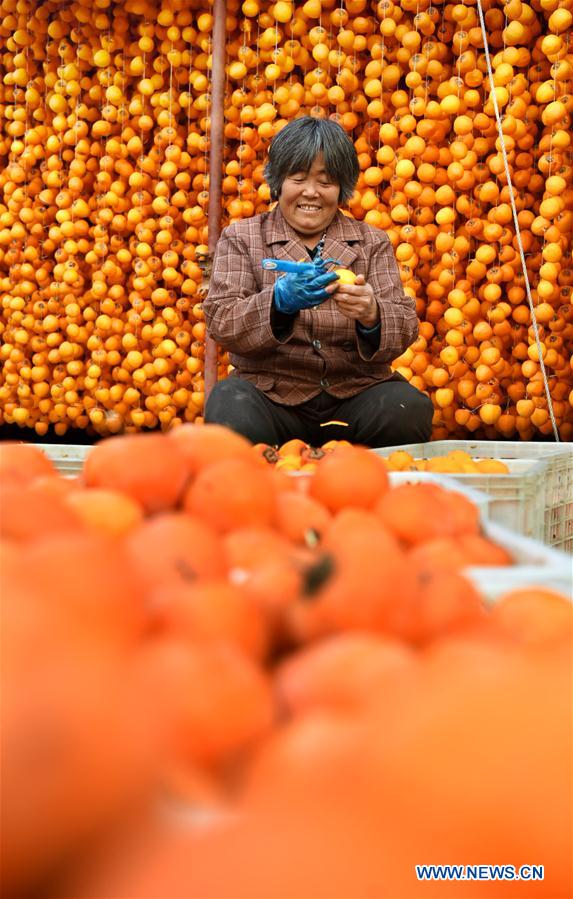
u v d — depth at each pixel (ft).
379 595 2.06
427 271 13.23
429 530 3.12
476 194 12.66
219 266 9.87
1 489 2.57
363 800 1.03
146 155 15.29
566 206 12.18
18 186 16.06
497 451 9.22
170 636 1.77
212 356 13.53
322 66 13.29
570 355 12.85
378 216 12.82
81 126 14.98
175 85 14.88
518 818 0.99
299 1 13.94
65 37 15.58
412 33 12.64
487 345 12.51
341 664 1.57
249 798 1.11
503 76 11.91
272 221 10.15
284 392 9.78
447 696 1.15
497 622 2.18
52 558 1.66
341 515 2.93
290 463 6.01
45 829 1.06
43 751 1.08
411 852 0.97
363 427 9.61
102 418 15.25
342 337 9.68
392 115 13.48
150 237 14.53
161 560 2.39
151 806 1.12
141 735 1.17
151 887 0.95
